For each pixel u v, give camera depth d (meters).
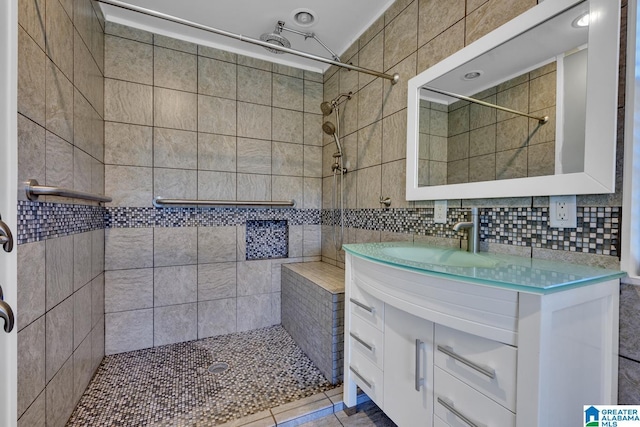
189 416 1.36
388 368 1.14
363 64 2.03
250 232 2.47
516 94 1.11
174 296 2.12
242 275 2.35
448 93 1.38
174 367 1.80
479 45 1.22
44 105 1.08
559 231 0.99
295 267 2.35
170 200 2.03
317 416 1.38
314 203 2.62
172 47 2.08
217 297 2.26
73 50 1.36
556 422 0.71
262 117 2.40
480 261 1.09
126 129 1.96
